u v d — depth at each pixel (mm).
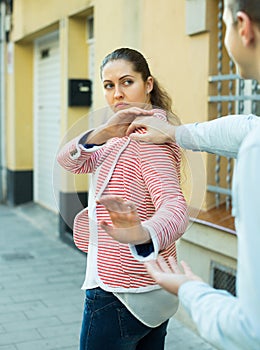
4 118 10422
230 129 1944
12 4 9570
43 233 7898
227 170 4301
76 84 7062
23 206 9859
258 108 4074
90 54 7105
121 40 5406
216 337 1313
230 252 3746
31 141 10008
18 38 9258
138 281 1987
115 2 5508
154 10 4781
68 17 7004
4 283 5566
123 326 2062
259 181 1256
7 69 10203
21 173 9984
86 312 2123
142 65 2160
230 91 4082
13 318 4582
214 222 3908
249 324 1235
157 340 2256
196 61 4281
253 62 1410
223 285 4055
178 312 4449
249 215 1256
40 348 4012
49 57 9047
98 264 2053
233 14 1393
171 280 1477
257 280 1227
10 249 6992
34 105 9906
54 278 5754
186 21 4305
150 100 2246
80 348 2176
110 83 2164
